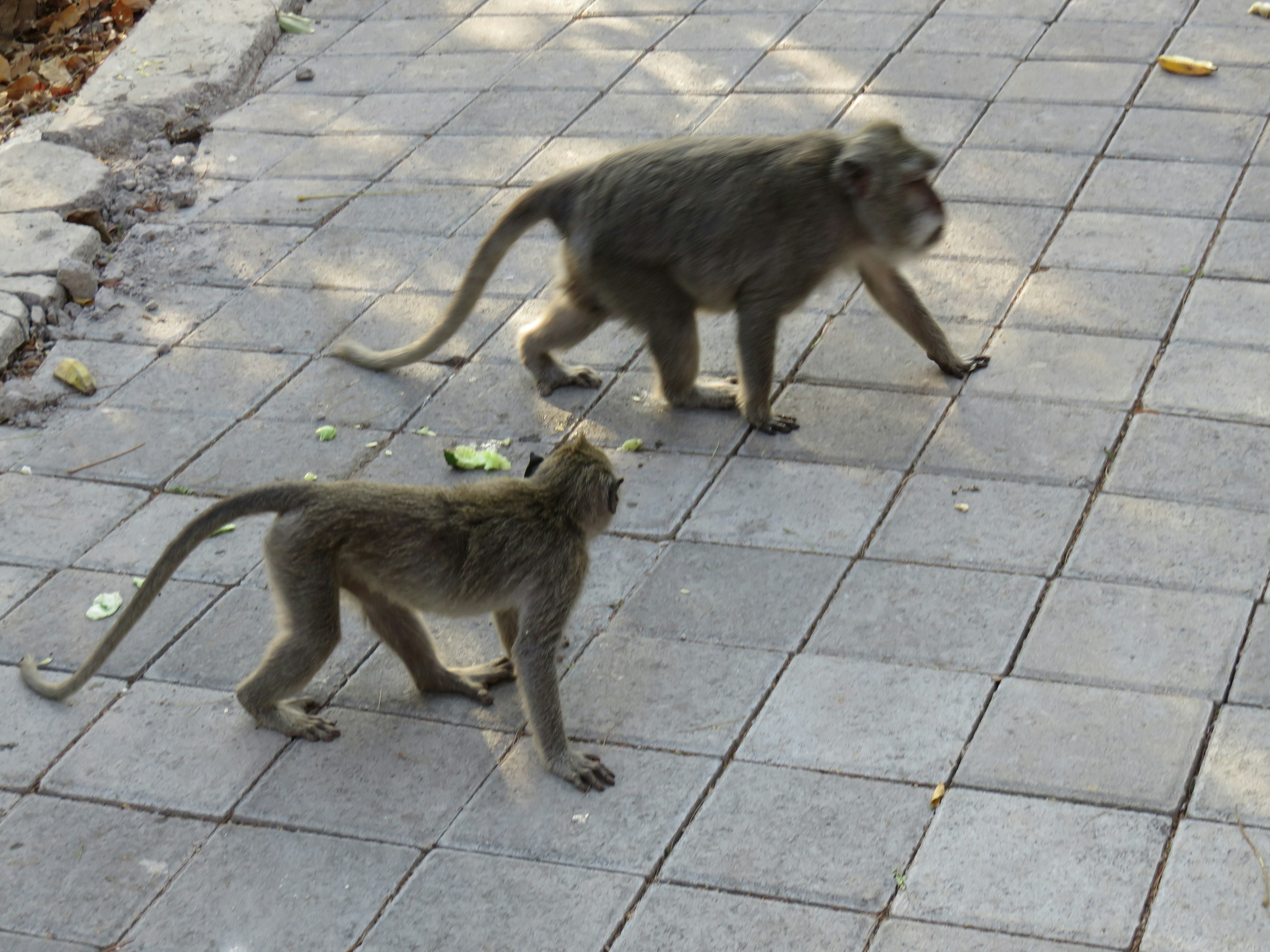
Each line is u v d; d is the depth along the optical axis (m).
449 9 5.64
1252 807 3.58
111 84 5.16
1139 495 3.98
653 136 4.84
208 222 4.79
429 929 3.56
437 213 4.73
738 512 4.05
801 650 3.83
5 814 3.73
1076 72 4.86
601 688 3.81
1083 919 3.50
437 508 3.68
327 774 3.74
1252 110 4.69
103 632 3.96
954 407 4.18
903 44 5.04
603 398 4.30
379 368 4.37
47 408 4.39
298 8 5.78
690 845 3.61
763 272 4.07
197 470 4.23
